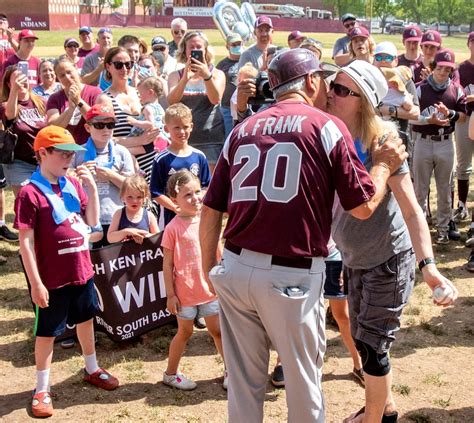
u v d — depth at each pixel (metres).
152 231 5.36
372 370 3.61
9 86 7.07
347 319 4.53
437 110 7.27
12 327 5.68
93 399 4.51
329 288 4.47
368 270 3.59
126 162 5.77
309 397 3.08
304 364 3.05
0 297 6.36
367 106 3.39
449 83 7.62
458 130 8.20
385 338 3.59
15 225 4.19
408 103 5.68
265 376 3.25
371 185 3.02
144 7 75.94
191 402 4.47
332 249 4.39
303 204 2.92
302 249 2.93
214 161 7.45
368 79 3.38
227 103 8.86
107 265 5.06
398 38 59.97
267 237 2.94
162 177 5.46
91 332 4.64
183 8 70.62
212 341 5.40
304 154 2.93
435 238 8.02
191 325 4.55
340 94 3.41
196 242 4.52
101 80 7.39
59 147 4.23
